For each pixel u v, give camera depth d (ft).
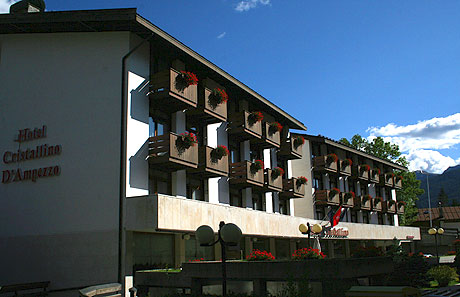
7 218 59.16
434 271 64.18
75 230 54.85
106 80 57.47
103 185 54.54
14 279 57.16
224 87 75.72
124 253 51.65
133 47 58.49
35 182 58.49
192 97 61.98
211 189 69.97
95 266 52.70
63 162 57.26
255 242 80.89
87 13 55.01
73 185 56.18
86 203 54.95
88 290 37.32
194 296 41.91
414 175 177.58
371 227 118.11
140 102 58.08
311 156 108.37
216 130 73.46
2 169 60.85
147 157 57.98
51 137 58.65
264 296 39.73
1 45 64.39
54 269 54.90
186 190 65.41
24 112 61.00
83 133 57.06
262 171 77.87
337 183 116.26
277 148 92.58
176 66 65.10
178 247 61.93
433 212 190.08
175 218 53.57
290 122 97.09
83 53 59.52
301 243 96.17
